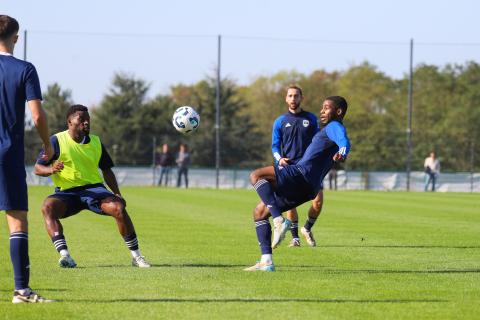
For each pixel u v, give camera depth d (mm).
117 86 169375
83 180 29641
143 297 22125
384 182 119000
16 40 21609
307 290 23594
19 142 20875
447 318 19703
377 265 30109
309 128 36781
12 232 21141
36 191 91625
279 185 27875
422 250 35750
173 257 32156
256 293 22953
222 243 37812
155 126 162625
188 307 20703
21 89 20781
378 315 19969
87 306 20719
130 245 28906
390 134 127312
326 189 119000
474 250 35938
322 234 43656
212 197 82938
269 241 28156
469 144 130000
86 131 29750
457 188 118312
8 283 24469
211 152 123688
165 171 114688
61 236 28734
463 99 189375
